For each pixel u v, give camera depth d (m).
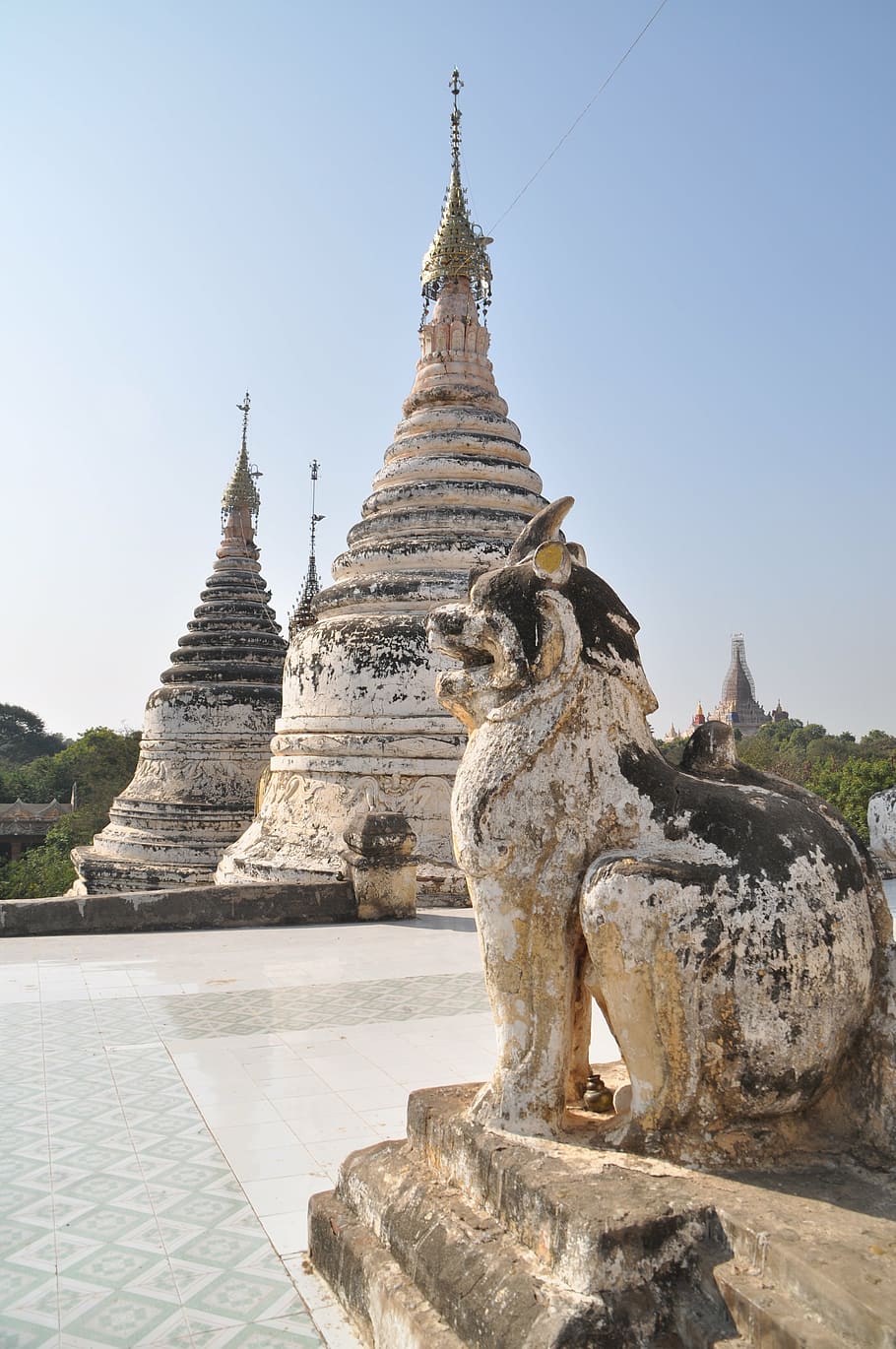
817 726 76.56
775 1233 3.10
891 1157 3.65
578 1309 3.10
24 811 56.97
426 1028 8.08
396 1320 3.71
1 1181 5.40
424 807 14.95
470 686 4.32
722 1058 3.54
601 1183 3.47
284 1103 6.46
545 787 4.02
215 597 27.78
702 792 3.96
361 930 12.40
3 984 9.64
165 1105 6.44
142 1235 4.84
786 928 3.58
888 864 13.25
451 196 18.55
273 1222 4.96
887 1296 2.72
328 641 16.08
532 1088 3.98
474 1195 3.89
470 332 18.33
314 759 15.76
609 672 4.16
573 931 3.99
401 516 16.91
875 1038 3.79
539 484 18.03
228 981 9.73
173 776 24.78
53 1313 4.21
